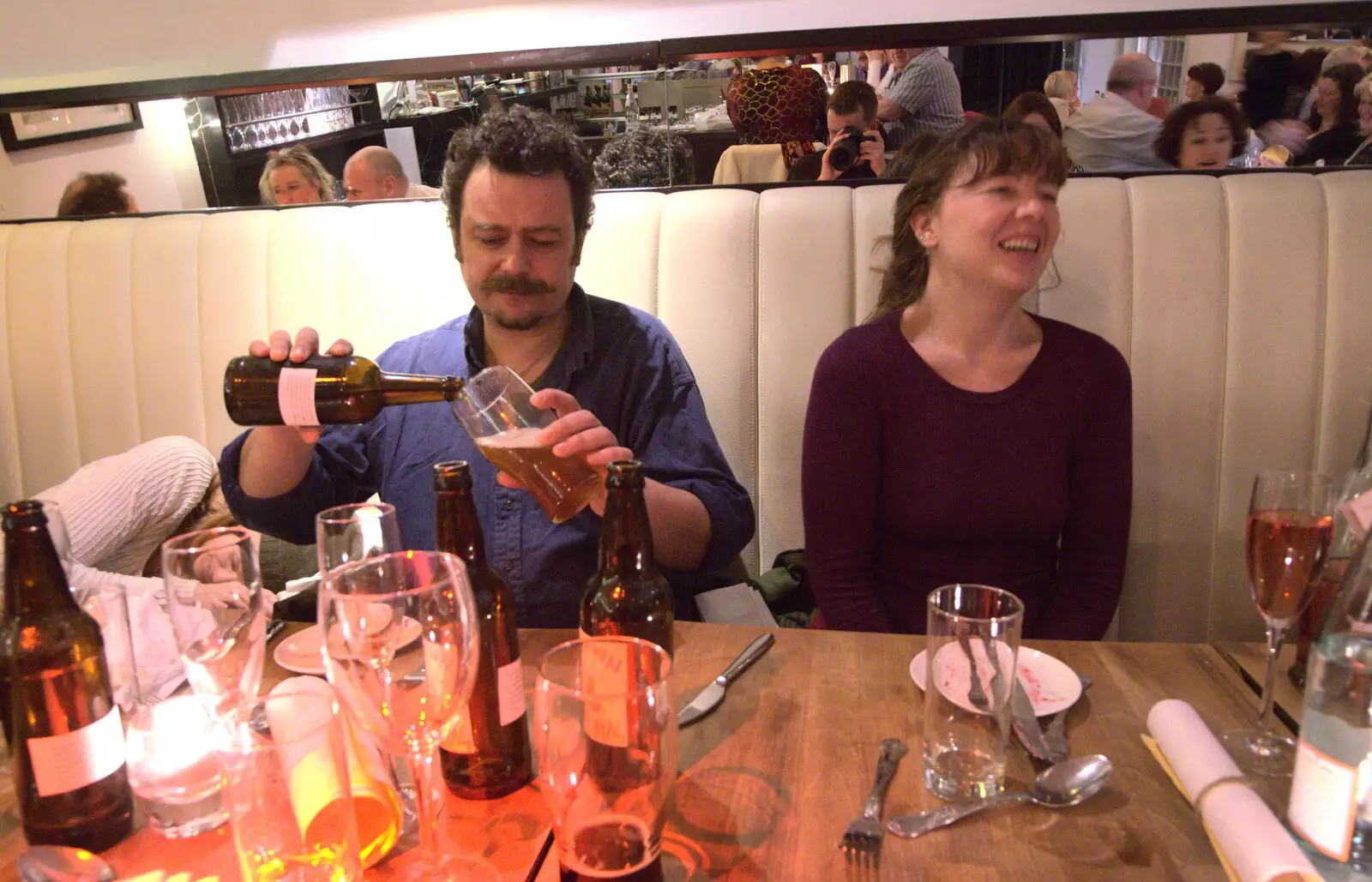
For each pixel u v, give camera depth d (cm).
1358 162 255
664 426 142
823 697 89
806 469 145
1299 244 167
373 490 151
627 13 204
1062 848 69
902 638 101
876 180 188
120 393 209
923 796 75
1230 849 64
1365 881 61
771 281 179
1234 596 176
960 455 139
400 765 82
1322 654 64
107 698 73
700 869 67
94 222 212
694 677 93
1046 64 270
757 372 181
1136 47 264
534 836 71
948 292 142
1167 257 170
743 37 201
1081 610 141
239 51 219
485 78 255
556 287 136
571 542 131
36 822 70
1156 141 267
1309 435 171
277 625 108
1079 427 142
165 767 72
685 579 138
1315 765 63
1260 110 262
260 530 139
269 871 59
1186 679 92
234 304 201
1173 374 172
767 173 251
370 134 289
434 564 73
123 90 223
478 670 71
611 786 61
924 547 145
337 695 65
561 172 133
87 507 164
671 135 224
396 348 155
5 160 273
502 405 97
